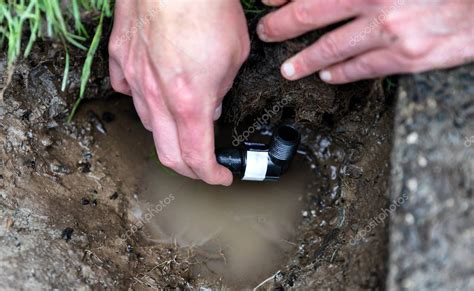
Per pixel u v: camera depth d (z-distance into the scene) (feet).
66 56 1.39
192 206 1.55
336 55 1.14
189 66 1.16
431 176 1.11
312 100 1.43
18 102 1.44
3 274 1.17
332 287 1.24
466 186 1.09
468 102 1.13
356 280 1.20
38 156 1.43
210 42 1.16
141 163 1.58
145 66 1.21
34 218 1.30
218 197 1.56
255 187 1.57
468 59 1.12
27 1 1.36
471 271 1.05
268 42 1.34
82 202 1.42
